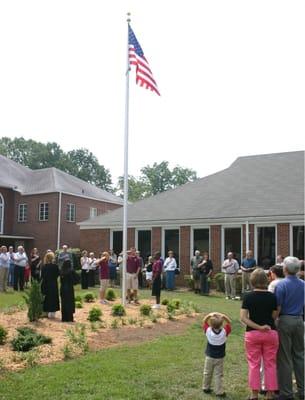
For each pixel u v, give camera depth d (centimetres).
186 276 2628
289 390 680
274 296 673
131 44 1711
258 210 2559
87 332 1160
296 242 2427
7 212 4231
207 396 702
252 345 670
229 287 2147
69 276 1298
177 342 1070
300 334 691
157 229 2869
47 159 8456
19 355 900
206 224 2697
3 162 4497
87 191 4556
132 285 1755
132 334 1165
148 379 770
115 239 3066
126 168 1688
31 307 1263
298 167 2873
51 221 4119
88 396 671
